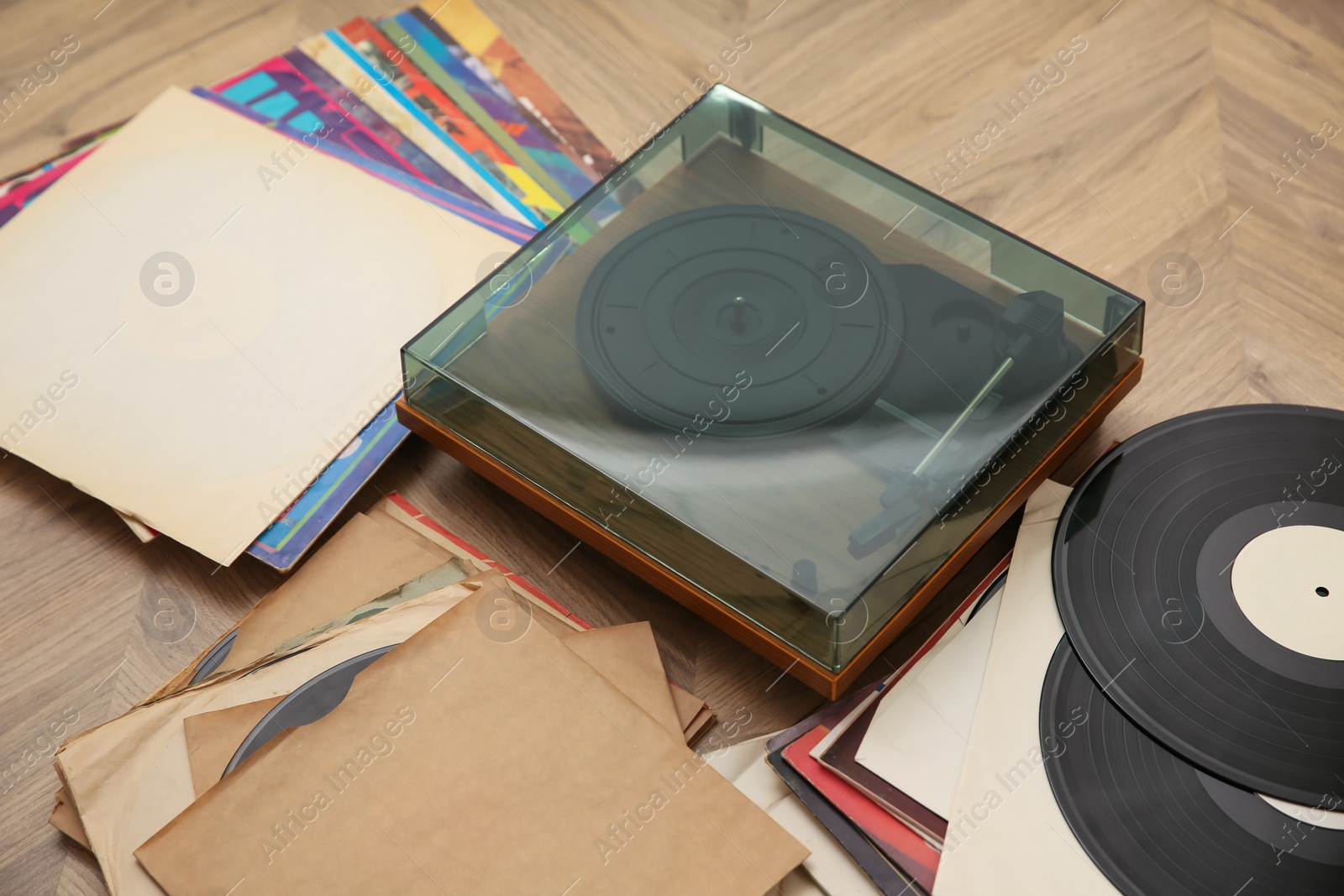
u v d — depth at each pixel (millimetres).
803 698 853
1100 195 1093
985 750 788
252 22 1223
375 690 793
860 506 823
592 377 882
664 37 1213
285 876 733
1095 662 816
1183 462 894
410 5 1229
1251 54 1175
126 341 986
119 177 1085
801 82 1185
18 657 875
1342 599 831
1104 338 892
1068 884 741
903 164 1127
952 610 877
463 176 1108
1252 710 795
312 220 1061
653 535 845
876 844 763
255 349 984
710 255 934
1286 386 974
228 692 812
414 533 911
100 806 772
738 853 743
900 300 907
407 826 750
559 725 786
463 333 909
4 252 1038
